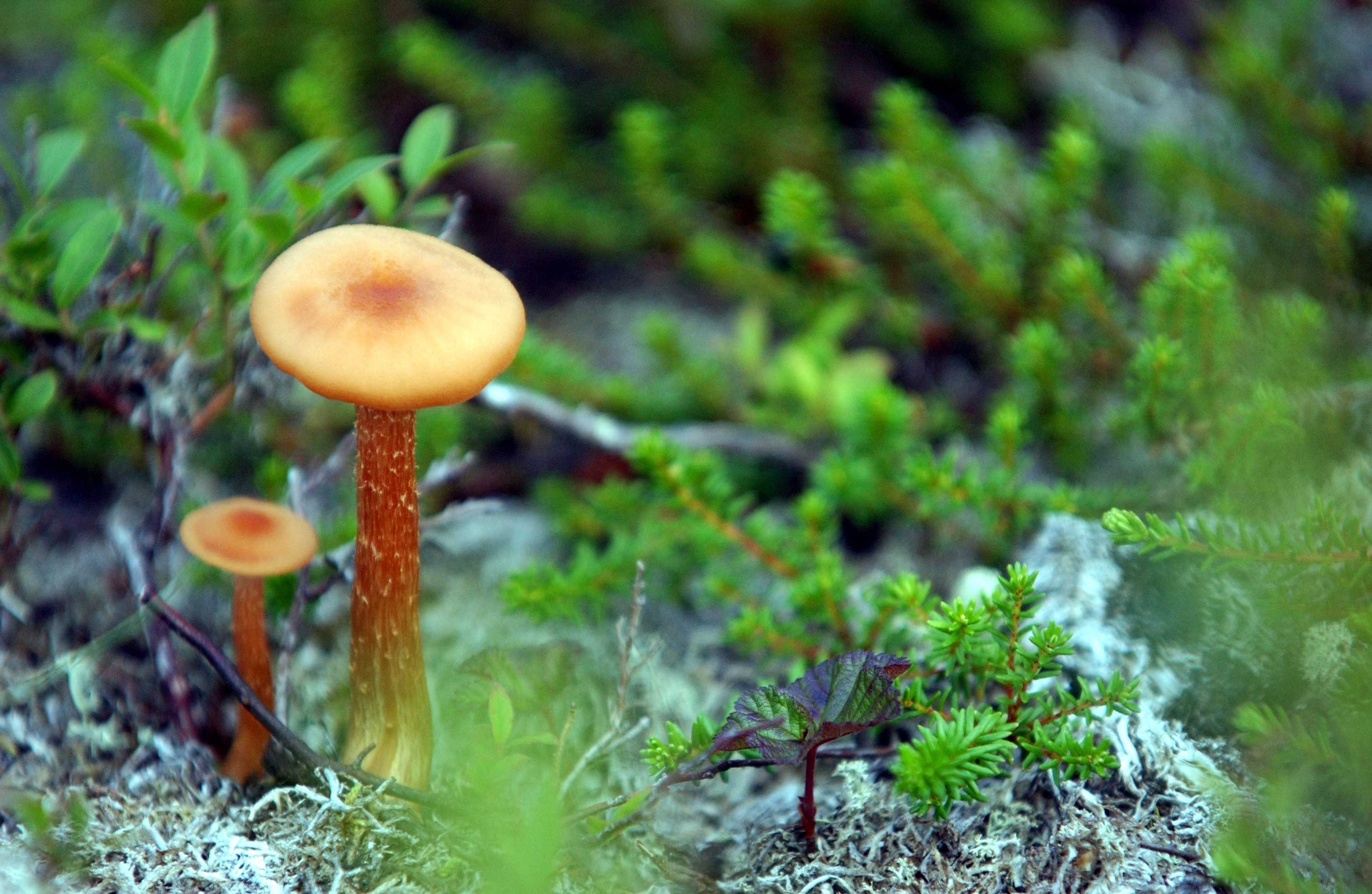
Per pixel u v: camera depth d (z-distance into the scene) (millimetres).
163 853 388
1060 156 472
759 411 490
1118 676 389
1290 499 424
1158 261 508
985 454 491
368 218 456
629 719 423
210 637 429
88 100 497
